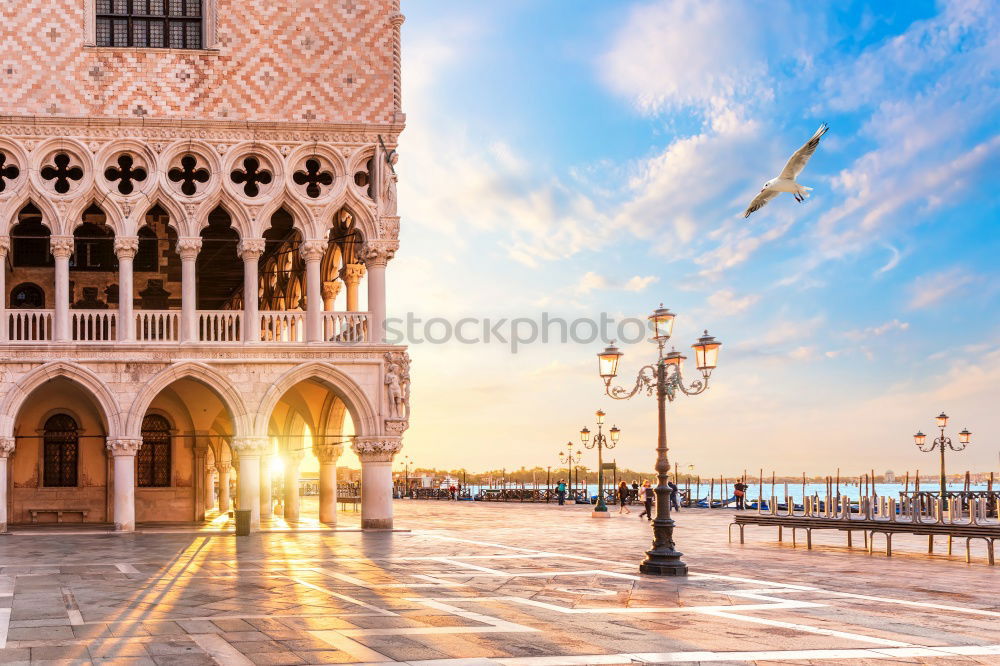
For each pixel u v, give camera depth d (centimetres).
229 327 4084
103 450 4169
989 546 2473
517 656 1181
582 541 3191
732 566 2359
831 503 3083
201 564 2373
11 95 3472
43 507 4103
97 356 3434
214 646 1238
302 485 9394
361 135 3694
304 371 3569
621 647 1247
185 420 4369
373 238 3672
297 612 1545
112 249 4309
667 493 2202
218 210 3925
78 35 3534
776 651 1229
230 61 3628
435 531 3712
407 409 3650
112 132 3525
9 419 3369
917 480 4975
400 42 3772
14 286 4100
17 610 1562
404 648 1230
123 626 1397
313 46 3691
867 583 2003
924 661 1177
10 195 3447
